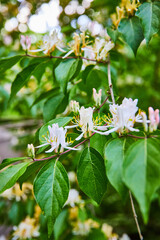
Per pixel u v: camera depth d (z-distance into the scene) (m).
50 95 0.43
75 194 0.58
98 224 0.62
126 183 0.19
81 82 0.44
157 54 0.73
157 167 0.20
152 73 0.79
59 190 0.26
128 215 1.01
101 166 0.27
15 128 0.93
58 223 0.55
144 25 0.30
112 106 0.26
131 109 0.25
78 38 0.35
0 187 0.27
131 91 0.79
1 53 0.67
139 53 0.70
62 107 0.41
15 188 0.64
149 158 0.20
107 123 0.28
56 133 0.28
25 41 0.35
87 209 0.62
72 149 0.28
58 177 0.26
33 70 0.36
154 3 0.31
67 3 0.67
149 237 0.99
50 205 0.25
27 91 0.71
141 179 0.19
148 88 0.77
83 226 0.59
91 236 0.59
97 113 0.31
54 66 0.38
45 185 0.26
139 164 0.20
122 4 0.33
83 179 0.26
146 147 0.21
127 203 0.99
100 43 0.36
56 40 0.36
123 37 0.31
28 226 0.57
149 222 1.03
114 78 0.44
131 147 0.21
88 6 0.62
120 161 0.23
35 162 0.28
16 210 0.62
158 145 0.21
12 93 0.37
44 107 0.41
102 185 0.26
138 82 0.80
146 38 0.29
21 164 0.28
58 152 0.28
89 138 0.28
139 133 0.27
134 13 0.32
